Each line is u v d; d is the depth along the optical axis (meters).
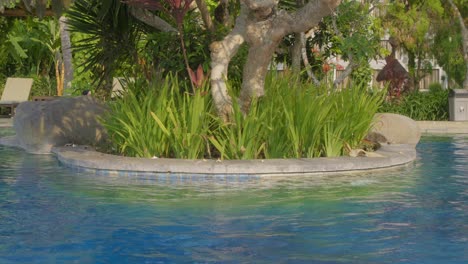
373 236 5.32
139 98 11.27
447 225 5.75
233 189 7.86
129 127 10.23
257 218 6.09
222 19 12.55
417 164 10.77
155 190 7.79
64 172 9.59
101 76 13.73
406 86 26.89
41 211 6.44
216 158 10.05
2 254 4.75
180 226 5.73
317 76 20.20
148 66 12.73
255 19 9.98
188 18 12.82
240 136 9.75
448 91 26.89
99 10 12.70
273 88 10.57
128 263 4.50
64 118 13.08
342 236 5.32
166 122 10.23
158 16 13.28
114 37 12.96
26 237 5.30
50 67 35.81
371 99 11.23
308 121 10.07
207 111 10.62
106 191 7.70
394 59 26.48
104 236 5.33
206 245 5.01
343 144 10.49
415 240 5.17
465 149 13.75
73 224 5.81
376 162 9.79
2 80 34.00
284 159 9.45
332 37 19.55
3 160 11.38
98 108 13.48
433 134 18.81
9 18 21.70
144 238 5.25
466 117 24.83
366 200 7.08
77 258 4.64
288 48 17.02
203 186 8.10
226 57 10.45
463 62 32.38
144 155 10.08
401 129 14.53
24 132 12.88
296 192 7.62
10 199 7.15
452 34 32.16
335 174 9.24
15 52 33.88
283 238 5.25
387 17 31.92
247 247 4.95
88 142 13.20
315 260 4.55
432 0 31.55
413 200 7.10
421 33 31.59
